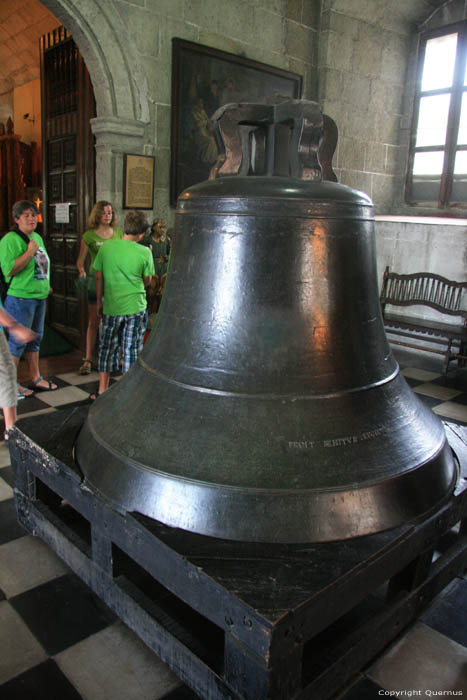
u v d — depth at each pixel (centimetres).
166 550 134
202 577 125
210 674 133
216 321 153
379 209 695
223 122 158
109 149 466
